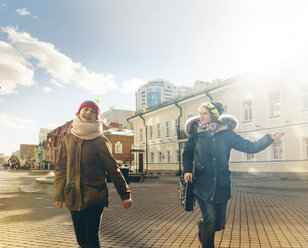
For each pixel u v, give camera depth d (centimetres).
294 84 2055
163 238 452
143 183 1823
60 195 264
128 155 5325
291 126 2062
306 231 482
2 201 927
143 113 3862
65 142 271
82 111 272
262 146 294
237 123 325
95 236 258
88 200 252
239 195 1049
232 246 401
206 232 294
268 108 2219
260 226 526
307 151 1992
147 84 17850
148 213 692
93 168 260
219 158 302
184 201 310
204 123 320
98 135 267
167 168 3388
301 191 1180
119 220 604
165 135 3462
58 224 567
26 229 523
